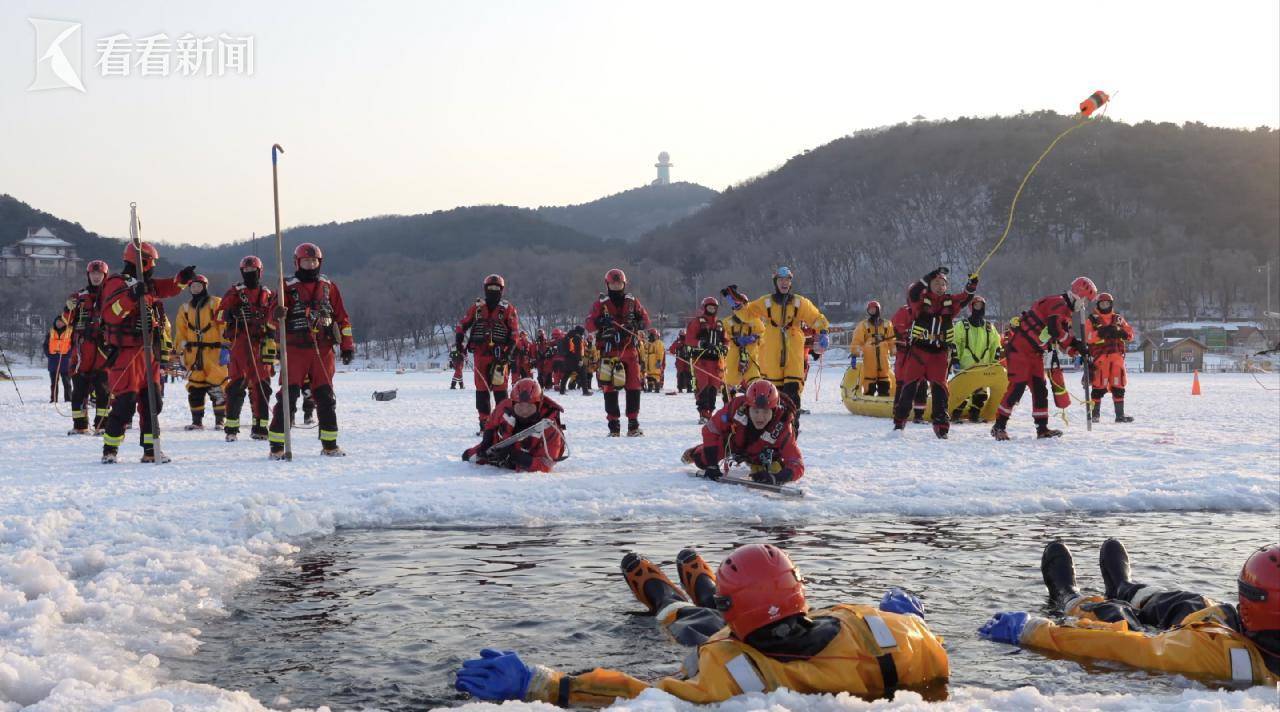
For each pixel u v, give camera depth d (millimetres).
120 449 12281
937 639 4109
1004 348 13109
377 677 4105
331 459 10898
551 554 6422
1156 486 8797
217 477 9375
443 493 8250
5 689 3783
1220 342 83938
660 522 7547
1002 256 149875
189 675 4133
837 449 11797
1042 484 8984
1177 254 162000
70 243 174375
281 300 10961
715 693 3645
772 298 13719
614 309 13648
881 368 18656
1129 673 4047
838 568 5969
